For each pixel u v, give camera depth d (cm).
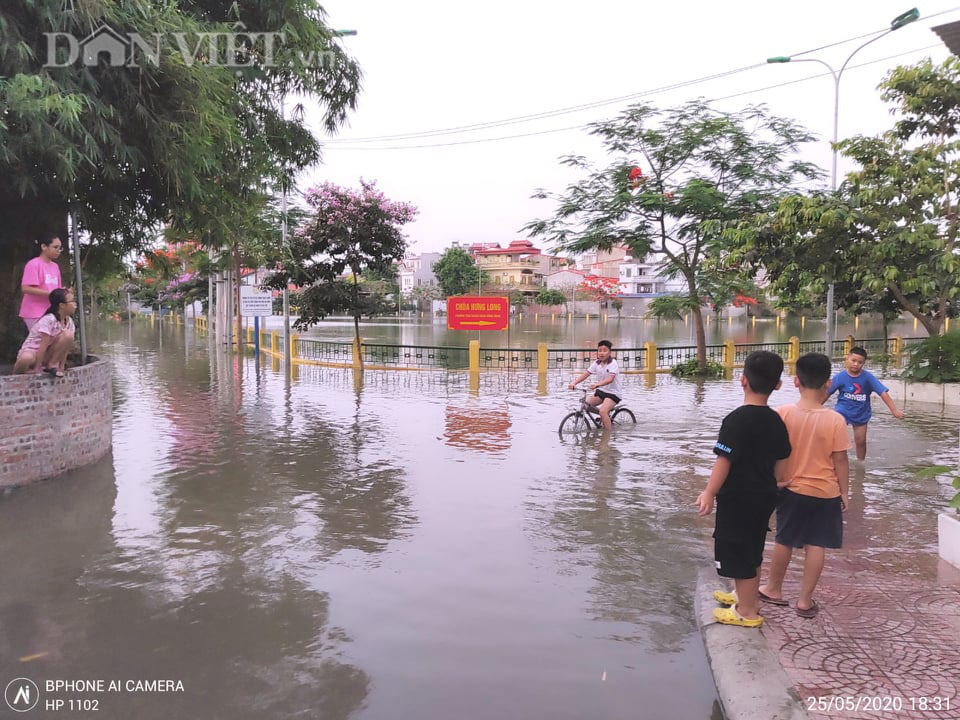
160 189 883
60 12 627
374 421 1120
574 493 688
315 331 4781
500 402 1343
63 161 650
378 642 379
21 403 696
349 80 1022
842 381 792
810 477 390
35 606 426
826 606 407
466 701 321
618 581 468
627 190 1698
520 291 8031
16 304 891
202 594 444
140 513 618
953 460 820
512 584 461
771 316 7325
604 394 1045
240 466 799
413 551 523
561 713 311
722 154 1664
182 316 5872
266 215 2028
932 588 436
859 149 1273
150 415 1167
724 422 376
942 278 1202
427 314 8688
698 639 386
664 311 1867
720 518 379
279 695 327
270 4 860
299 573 479
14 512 617
